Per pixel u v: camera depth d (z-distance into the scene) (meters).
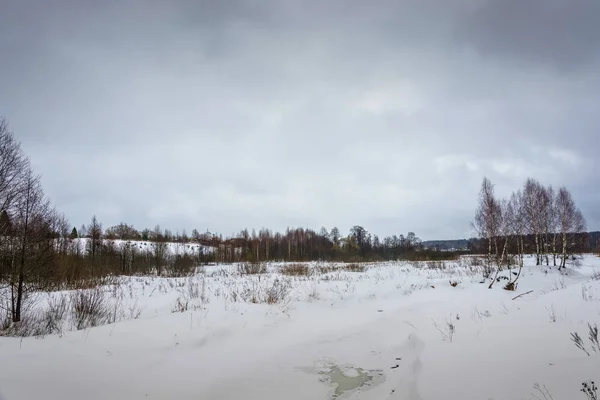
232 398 4.30
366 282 16.45
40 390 3.85
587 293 7.38
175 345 6.03
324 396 4.45
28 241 8.13
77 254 19.56
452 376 4.33
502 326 6.03
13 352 4.89
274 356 5.94
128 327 6.59
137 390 4.29
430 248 58.50
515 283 14.23
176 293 12.30
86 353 5.20
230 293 12.18
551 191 26.56
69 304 8.73
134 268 25.64
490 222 19.44
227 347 6.23
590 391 3.03
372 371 5.35
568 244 27.42
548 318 5.89
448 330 6.76
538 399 3.26
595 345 4.23
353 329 7.90
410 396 4.10
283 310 9.39
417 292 13.20
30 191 8.46
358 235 73.75
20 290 7.80
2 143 8.43
